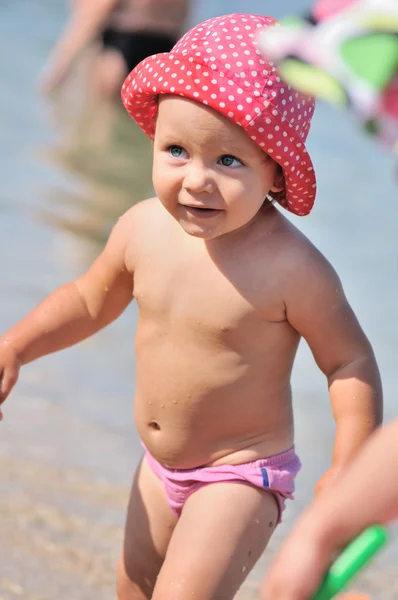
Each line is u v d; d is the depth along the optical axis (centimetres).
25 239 980
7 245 959
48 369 761
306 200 439
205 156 415
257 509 439
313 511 291
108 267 475
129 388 745
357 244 1048
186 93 409
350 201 1190
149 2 1633
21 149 1291
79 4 1611
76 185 1171
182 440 452
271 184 431
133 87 438
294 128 420
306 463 671
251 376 442
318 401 755
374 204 1186
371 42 276
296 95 419
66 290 484
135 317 865
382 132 282
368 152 1401
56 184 1166
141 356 459
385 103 275
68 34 1612
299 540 289
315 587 287
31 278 882
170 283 446
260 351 441
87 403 715
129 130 1480
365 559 284
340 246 1039
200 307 440
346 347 436
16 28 1967
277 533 599
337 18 286
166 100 420
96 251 968
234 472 443
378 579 561
